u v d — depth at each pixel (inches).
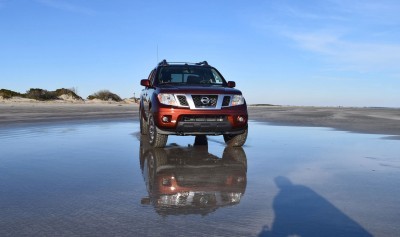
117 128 410.6
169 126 245.1
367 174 168.1
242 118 254.2
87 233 92.4
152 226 97.5
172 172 171.6
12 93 1857.8
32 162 194.1
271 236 91.0
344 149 252.5
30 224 98.9
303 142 293.4
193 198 125.6
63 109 976.9
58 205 116.7
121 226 97.3
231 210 111.9
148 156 218.8
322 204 119.3
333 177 161.6
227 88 266.4
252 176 163.3
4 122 467.8
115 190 136.6
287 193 133.3
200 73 308.3
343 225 99.3
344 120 581.9
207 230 94.7
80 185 144.3
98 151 237.0
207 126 246.8
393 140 306.3
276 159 210.7
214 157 217.5
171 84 289.0
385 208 115.4
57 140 291.6
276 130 404.5
